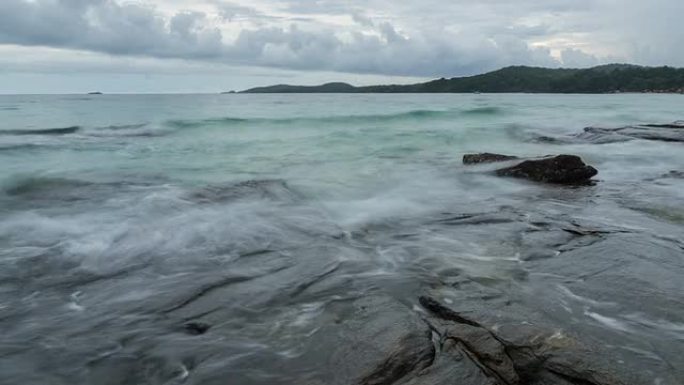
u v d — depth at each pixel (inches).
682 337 216.5
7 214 427.2
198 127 1147.9
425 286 275.9
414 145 968.3
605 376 179.3
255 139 993.5
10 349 214.4
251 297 264.4
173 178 605.0
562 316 237.6
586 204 484.1
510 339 202.7
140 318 242.5
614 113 1884.8
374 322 225.8
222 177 616.4
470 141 1058.1
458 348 196.9
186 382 192.1
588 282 278.2
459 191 556.1
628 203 483.8
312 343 216.4
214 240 363.6
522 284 278.4
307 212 452.4
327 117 1331.2
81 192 514.9
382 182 597.3
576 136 1091.9
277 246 352.8
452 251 340.8
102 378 195.6
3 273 299.1
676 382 180.1
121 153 785.6
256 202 481.1
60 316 245.3
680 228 389.1
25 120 1241.4
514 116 1678.2
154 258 326.3
